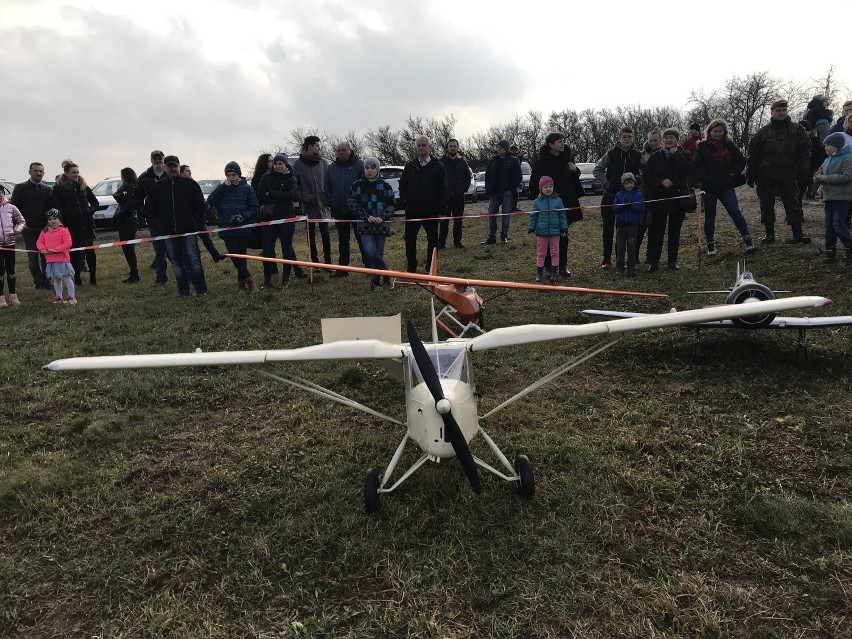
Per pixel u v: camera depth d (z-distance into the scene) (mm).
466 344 3500
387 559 2922
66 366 3564
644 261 10078
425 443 3072
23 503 3541
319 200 10148
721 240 10672
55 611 2717
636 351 5734
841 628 2361
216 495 3646
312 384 3799
